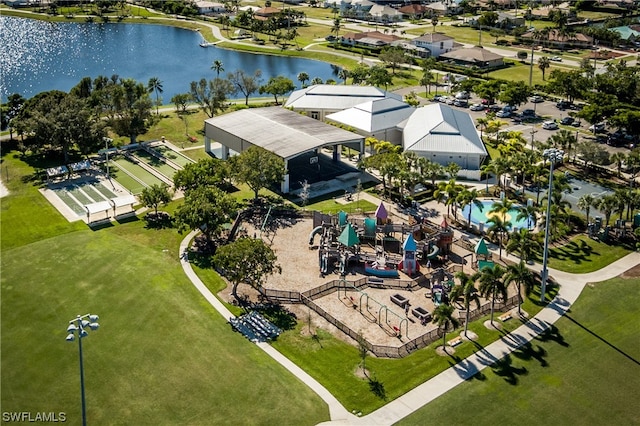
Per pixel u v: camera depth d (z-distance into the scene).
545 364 84.19
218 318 93.44
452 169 140.75
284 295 99.75
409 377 81.31
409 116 180.75
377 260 110.25
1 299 96.81
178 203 136.12
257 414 73.94
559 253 115.56
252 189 138.00
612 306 97.94
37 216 127.88
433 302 99.50
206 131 167.38
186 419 73.00
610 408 76.06
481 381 80.62
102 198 138.00
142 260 109.94
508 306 98.12
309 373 81.75
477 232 123.81
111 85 180.00
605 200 118.69
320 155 169.00
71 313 93.56
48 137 150.75
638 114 170.62
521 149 156.12
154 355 84.38
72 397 76.56
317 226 122.00
